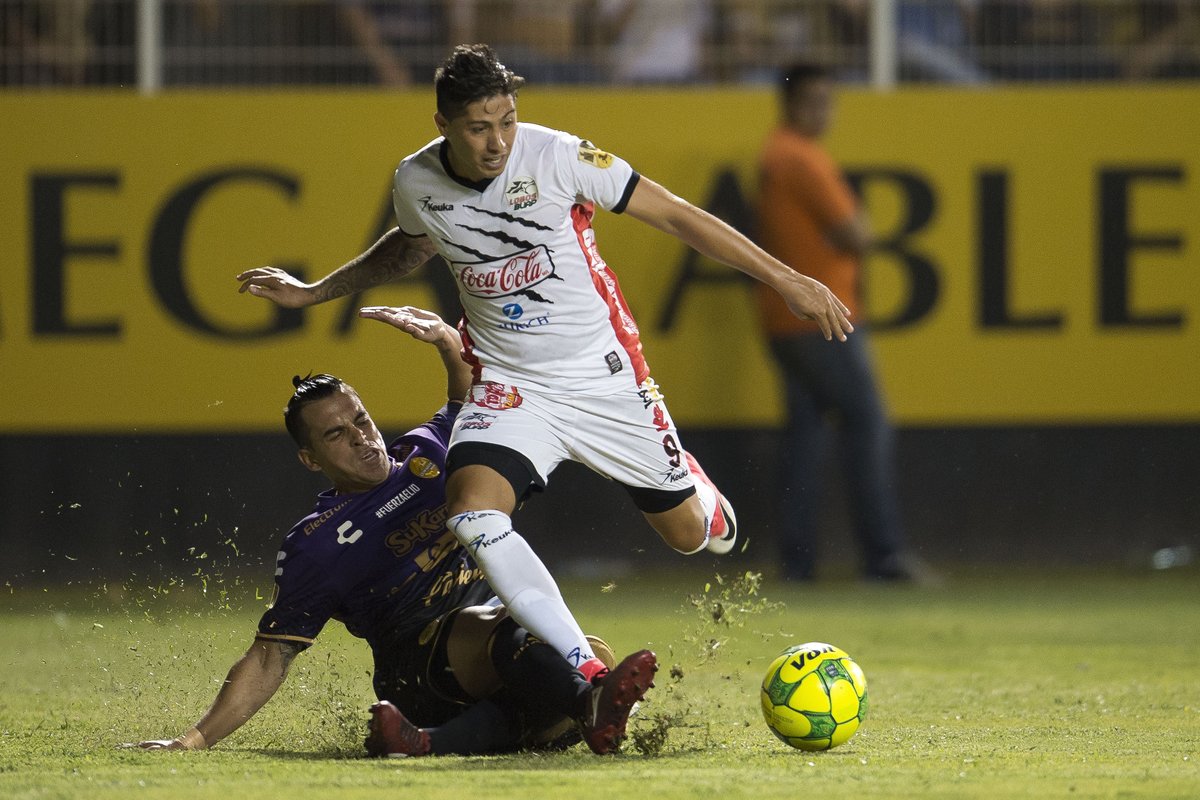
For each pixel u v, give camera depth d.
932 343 34.25
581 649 12.21
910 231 34.22
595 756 12.27
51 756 12.65
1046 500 34.41
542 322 13.50
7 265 33.72
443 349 14.62
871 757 12.35
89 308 33.78
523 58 34.84
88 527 33.69
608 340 13.80
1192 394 34.28
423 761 12.01
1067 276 34.31
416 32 34.66
